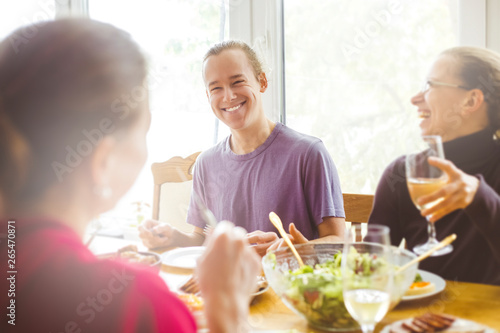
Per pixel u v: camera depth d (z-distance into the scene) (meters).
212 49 1.55
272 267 0.83
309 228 1.48
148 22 2.29
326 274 0.78
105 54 0.48
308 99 1.94
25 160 0.47
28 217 0.48
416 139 1.73
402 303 0.86
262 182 1.53
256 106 1.55
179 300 0.50
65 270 0.47
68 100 0.47
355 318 0.67
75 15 0.51
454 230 1.23
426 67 1.68
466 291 0.90
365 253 0.69
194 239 1.53
